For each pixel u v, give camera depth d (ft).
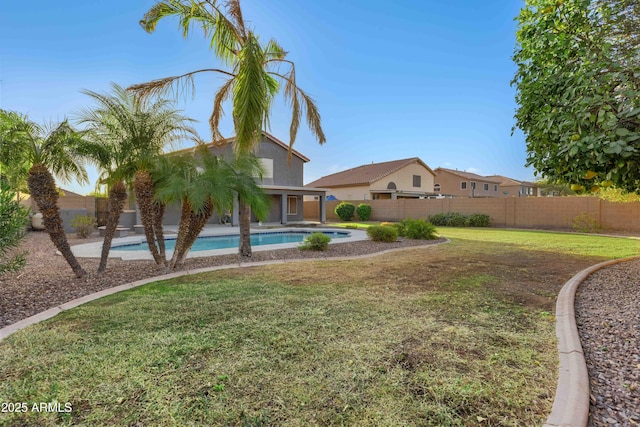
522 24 12.48
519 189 141.59
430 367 8.99
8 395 7.70
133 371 8.73
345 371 8.75
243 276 20.31
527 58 12.37
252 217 70.23
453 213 69.56
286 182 75.51
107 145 20.18
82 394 7.73
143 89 24.79
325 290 16.97
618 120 8.16
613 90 9.07
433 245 35.96
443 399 7.56
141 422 6.77
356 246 34.55
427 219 72.02
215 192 21.01
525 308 14.08
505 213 64.54
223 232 50.62
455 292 16.61
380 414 7.04
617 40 10.87
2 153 18.02
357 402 7.44
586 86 9.02
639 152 7.80
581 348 9.91
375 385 8.11
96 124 19.72
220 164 24.48
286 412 7.08
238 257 27.32
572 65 10.38
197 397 7.59
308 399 7.54
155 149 20.97
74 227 43.27
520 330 11.64
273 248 32.63
